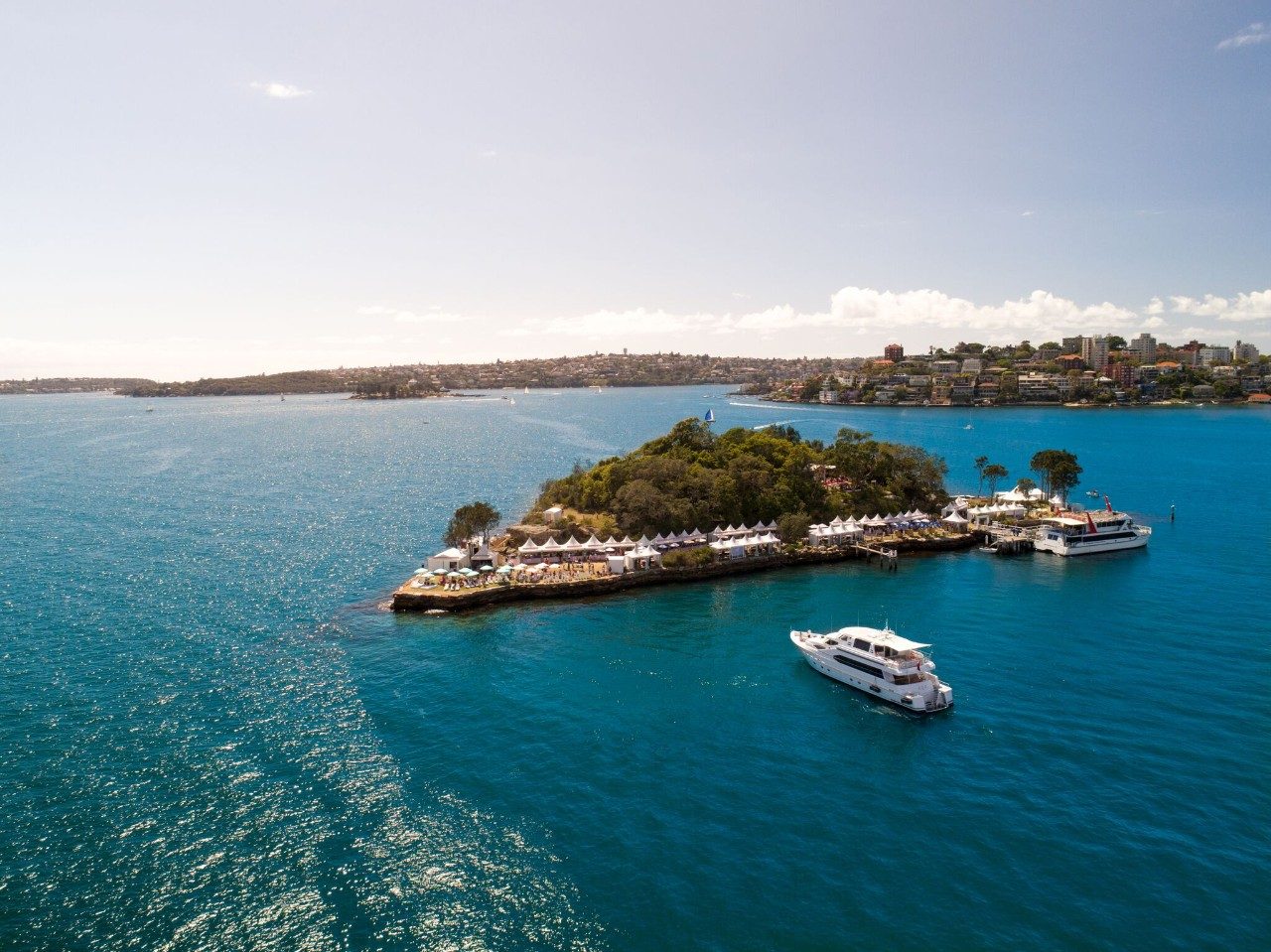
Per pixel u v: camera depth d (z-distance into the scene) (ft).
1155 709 245.04
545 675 274.36
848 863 170.71
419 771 206.39
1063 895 160.35
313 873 166.20
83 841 174.91
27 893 157.79
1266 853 173.27
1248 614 340.18
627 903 157.48
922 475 552.00
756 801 194.70
